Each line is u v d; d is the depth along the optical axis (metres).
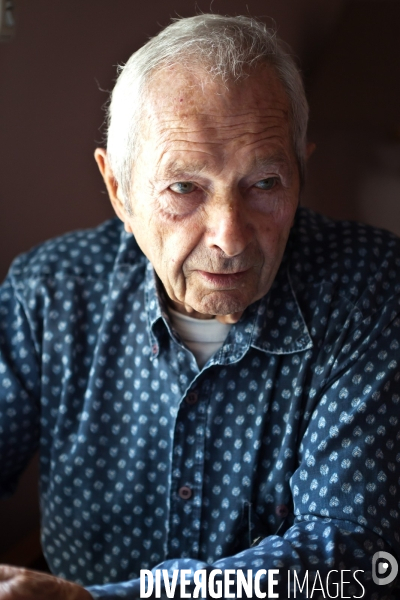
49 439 1.18
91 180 1.76
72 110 1.66
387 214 2.42
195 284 0.95
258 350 1.06
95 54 1.69
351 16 2.09
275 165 0.89
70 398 1.14
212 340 1.09
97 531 1.15
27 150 1.57
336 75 2.06
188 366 1.08
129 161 0.94
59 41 1.59
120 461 1.12
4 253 1.56
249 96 0.86
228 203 0.89
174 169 0.88
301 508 0.95
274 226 0.93
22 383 1.17
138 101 0.90
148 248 0.98
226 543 1.06
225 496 1.07
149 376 1.11
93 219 1.79
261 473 1.06
